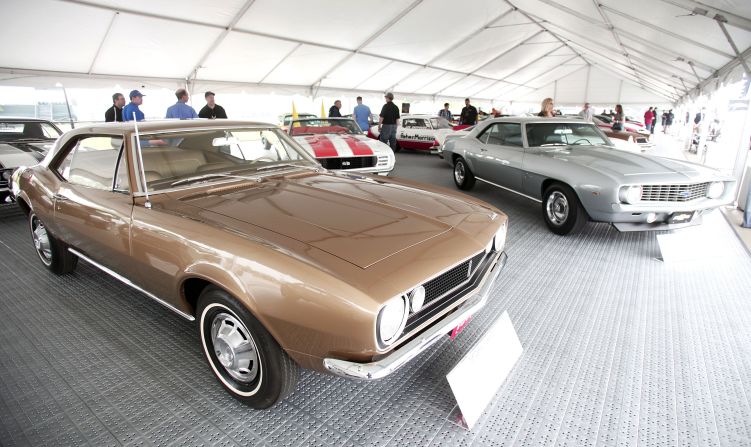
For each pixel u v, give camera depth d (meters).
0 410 2.00
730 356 2.41
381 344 1.55
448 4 11.77
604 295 3.18
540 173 4.70
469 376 1.96
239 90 14.36
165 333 2.64
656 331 2.68
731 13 5.32
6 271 3.53
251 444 1.80
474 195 6.52
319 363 1.66
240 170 2.76
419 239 1.90
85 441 1.82
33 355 2.41
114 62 10.63
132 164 2.32
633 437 1.83
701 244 3.87
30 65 9.70
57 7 7.96
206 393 2.12
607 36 11.44
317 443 1.81
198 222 1.97
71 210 2.62
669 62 11.33
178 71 12.19
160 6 8.84
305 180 2.75
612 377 2.23
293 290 1.59
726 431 1.87
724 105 9.62
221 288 1.86
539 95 32.94
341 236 1.86
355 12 11.12
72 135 2.86
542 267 3.72
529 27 15.65
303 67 14.43
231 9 9.69
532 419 1.94
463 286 2.05
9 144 5.84
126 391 2.13
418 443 1.81
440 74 19.34
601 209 4.03
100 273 3.49
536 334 2.64
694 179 3.94
